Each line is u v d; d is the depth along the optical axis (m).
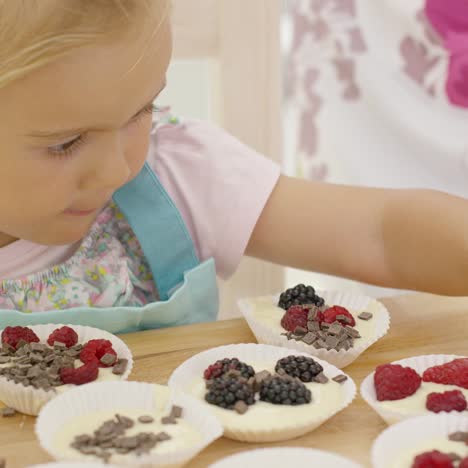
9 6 0.88
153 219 1.37
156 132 1.50
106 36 0.90
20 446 0.89
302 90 2.62
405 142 2.32
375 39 2.33
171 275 1.38
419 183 2.31
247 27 1.83
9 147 0.97
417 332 1.20
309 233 1.42
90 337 1.12
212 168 1.46
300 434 0.92
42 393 0.93
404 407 0.94
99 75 0.92
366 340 1.12
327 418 0.93
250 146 1.92
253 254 1.50
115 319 1.23
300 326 1.15
